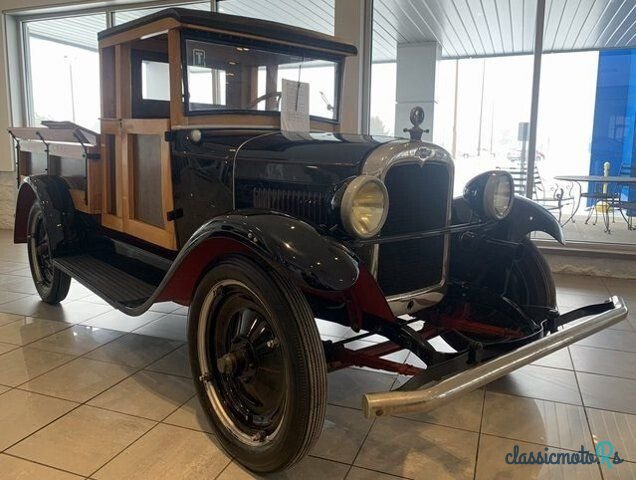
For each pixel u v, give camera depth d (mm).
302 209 2021
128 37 2693
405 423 2164
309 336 1627
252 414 1891
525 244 2541
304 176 2020
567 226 5535
